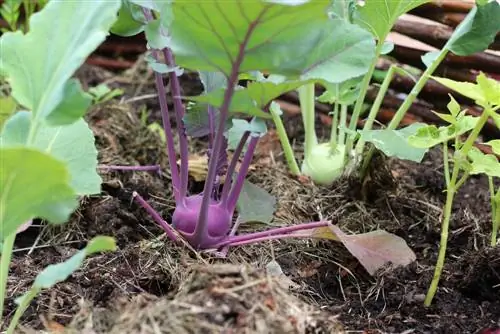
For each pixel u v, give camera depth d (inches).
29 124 31.7
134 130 47.0
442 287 36.6
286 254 37.9
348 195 42.1
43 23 30.6
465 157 34.0
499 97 32.4
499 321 34.8
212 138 36.9
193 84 54.4
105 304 34.4
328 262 37.9
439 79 32.9
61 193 28.2
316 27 29.9
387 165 41.6
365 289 36.9
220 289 28.7
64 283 35.2
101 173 42.1
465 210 41.5
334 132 43.1
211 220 36.0
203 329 28.2
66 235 39.3
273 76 35.8
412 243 40.1
